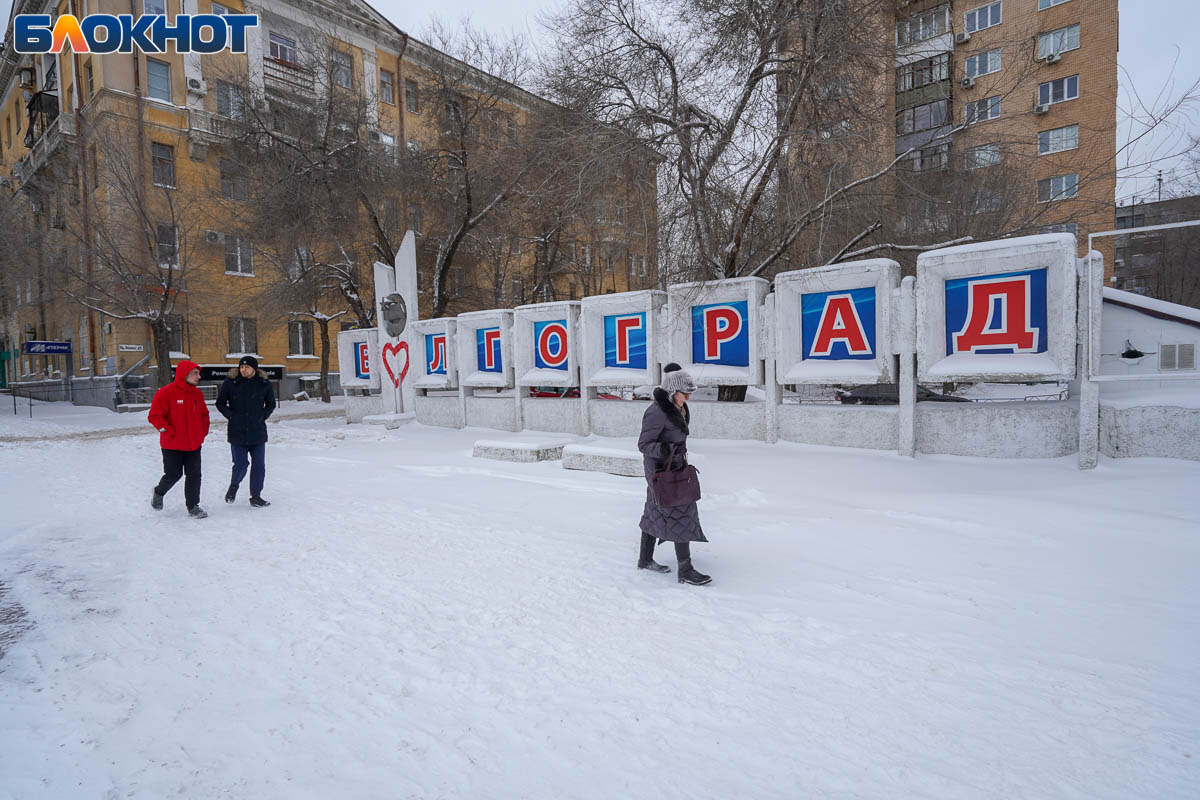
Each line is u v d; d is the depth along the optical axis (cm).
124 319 2286
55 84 3062
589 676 293
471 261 2325
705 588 405
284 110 1988
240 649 326
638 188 1181
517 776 221
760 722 253
